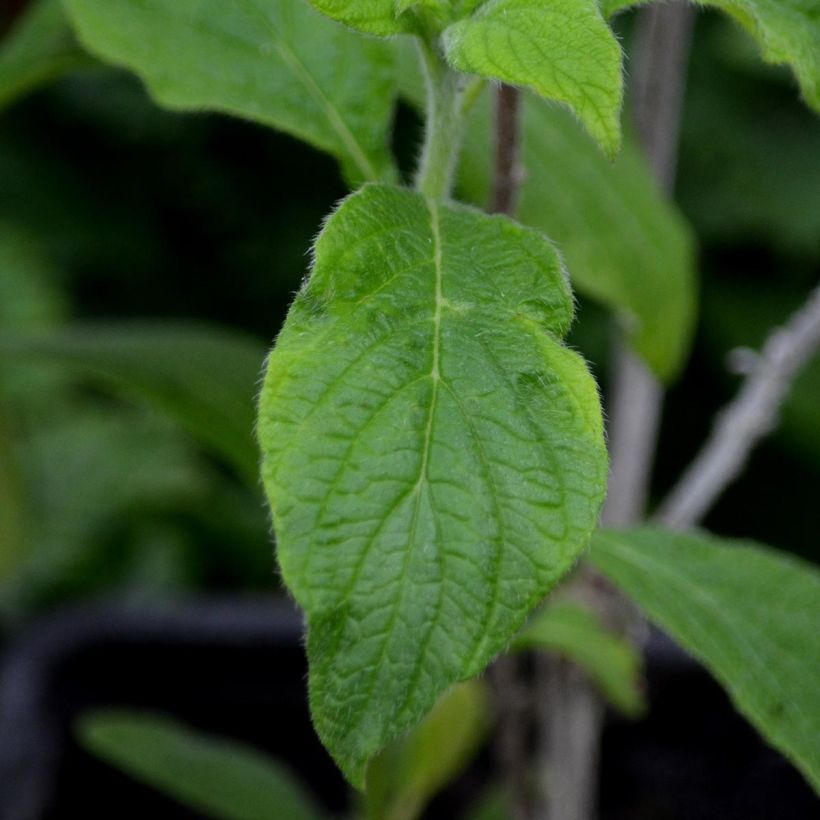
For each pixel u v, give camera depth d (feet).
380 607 1.73
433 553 1.73
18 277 5.35
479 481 1.74
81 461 4.83
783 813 3.44
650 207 2.30
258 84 2.07
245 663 3.86
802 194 5.56
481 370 1.77
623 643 2.26
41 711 3.62
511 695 2.34
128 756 2.79
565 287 1.81
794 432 5.28
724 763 3.59
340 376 1.76
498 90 1.96
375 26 1.84
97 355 2.34
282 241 6.11
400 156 5.46
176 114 5.81
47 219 5.91
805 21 1.91
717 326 5.77
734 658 1.95
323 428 1.74
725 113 5.65
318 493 1.73
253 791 2.80
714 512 5.72
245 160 6.05
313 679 1.72
